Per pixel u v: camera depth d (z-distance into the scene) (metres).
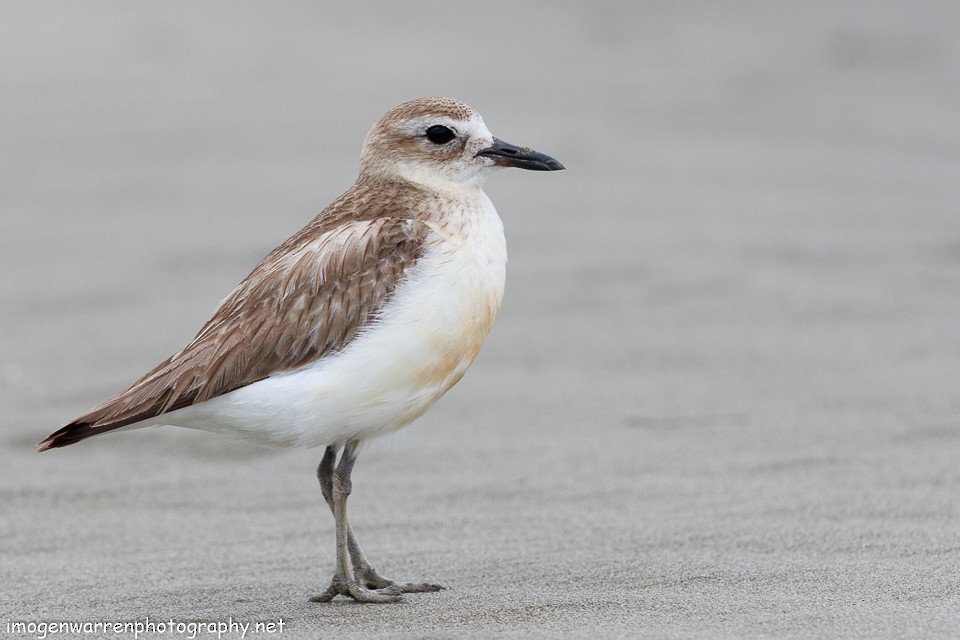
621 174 20.56
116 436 12.03
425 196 8.59
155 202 19.62
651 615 7.38
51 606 8.01
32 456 11.53
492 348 14.27
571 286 15.95
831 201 19.12
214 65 27.39
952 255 16.64
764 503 9.73
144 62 27.78
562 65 26.94
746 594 7.71
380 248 8.08
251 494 10.59
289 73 26.59
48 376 13.43
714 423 11.80
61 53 28.70
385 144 8.77
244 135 22.81
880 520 9.20
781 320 14.65
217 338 7.82
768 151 21.73
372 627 7.43
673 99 24.58
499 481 10.58
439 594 8.09
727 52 27.86
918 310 14.78
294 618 7.68
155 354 13.98
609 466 10.81
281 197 19.64
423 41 29.14
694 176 20.41
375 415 7.95
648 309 15.17
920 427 11.40
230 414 7.79
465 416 12.34
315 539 9.46
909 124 23.17
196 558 9.04
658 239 17.53
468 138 8.76
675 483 10.32
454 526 9.59
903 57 27.08
